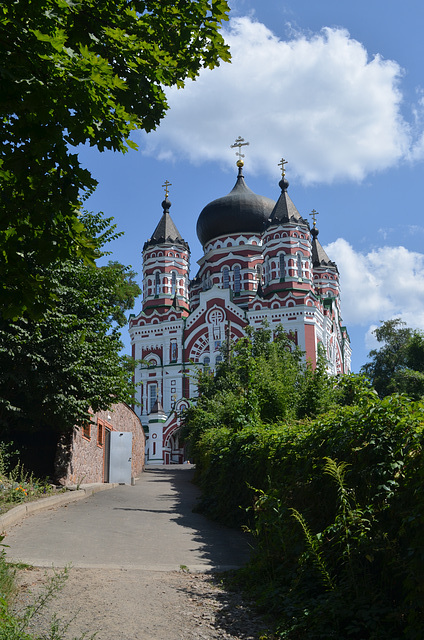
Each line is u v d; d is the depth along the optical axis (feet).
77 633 20.49
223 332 254.27
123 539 39.58
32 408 62.95
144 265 280.72
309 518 27.94
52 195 17.89
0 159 17.97
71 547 35.55
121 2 20.47
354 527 23.29
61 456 67.56
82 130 17.39
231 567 31.35
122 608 23.39
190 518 51.60
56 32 16.75
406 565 19.56
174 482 105.60
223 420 88.84
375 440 23.90
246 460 45.03
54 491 61.62
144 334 266.98
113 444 92.89
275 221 253.65
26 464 68.59
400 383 193.67
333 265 313.32
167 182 295.07
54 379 60.13
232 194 289.94
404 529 20.42
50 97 16.37
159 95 21.61
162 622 22.15
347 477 25.52
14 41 16.24
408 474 21.45
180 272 279.08
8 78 15.78
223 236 282.77
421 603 18.15
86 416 65.05
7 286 19.51
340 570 24.22
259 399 63.72
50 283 19.60
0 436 66.74
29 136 16.87
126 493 74.02
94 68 16.63
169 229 285.43
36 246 18.80
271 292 247.50
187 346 259.60
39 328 58.34
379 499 23.06
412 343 211.61
